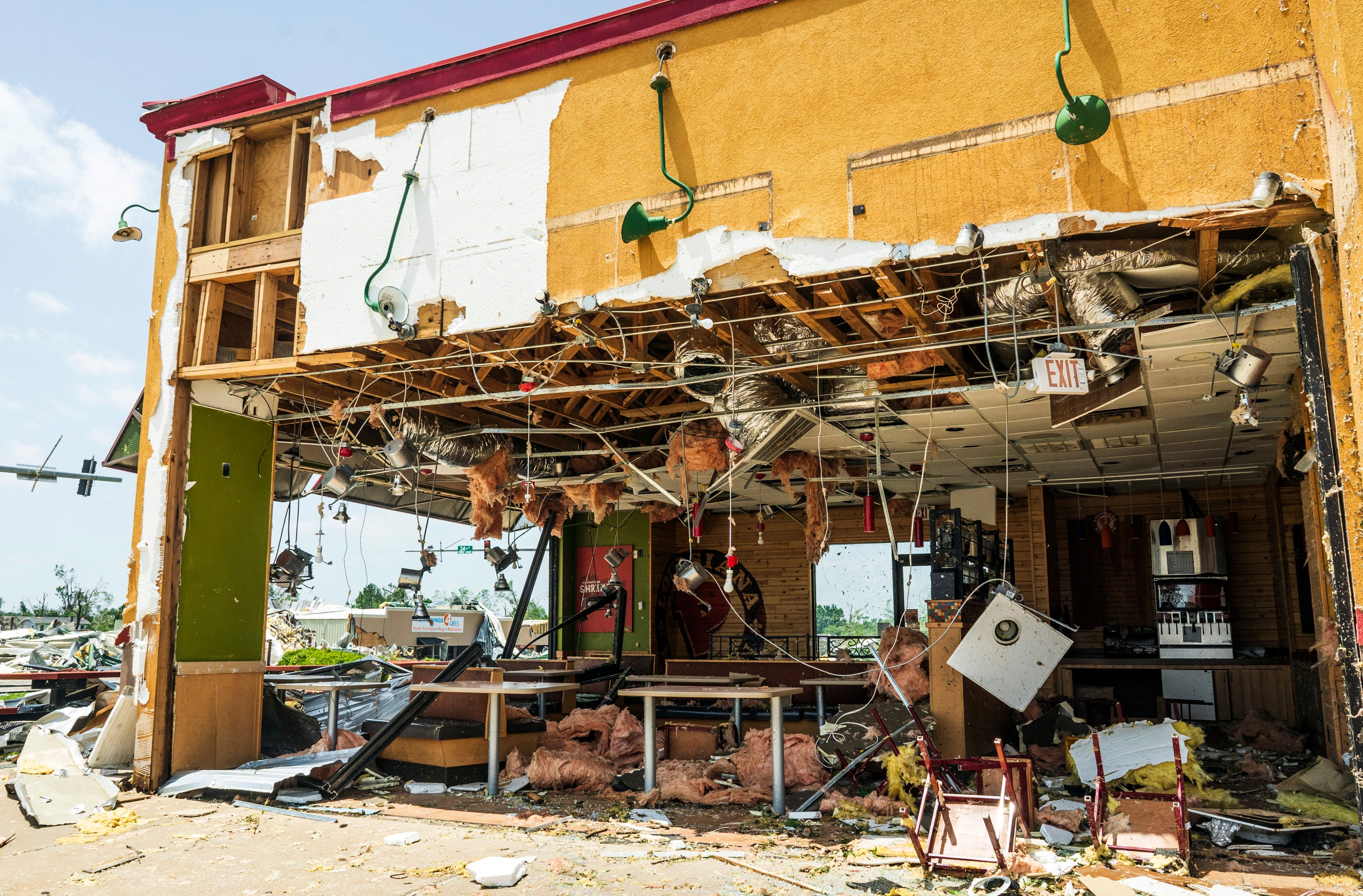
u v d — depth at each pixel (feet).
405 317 22.66
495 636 78.43
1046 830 17.93
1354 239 13.46
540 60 22.21
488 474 30.60
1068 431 30.04
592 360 23.68
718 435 28.76
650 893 14.61
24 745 28.58
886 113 18.43
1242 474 37.65
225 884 15.35
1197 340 20.08
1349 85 13.30
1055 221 16.62
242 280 26.08
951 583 26.05
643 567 49.75
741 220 19.44
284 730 29.37
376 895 14.66
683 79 20.56
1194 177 15.78
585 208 21.24
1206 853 16.89
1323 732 26.11
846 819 20.17
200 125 26.96
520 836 18.84
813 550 33.19
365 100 24.32
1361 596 14.23
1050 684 38.52
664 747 29.30
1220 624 38.06
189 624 25.29
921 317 20.11
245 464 27.53
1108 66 16.62
